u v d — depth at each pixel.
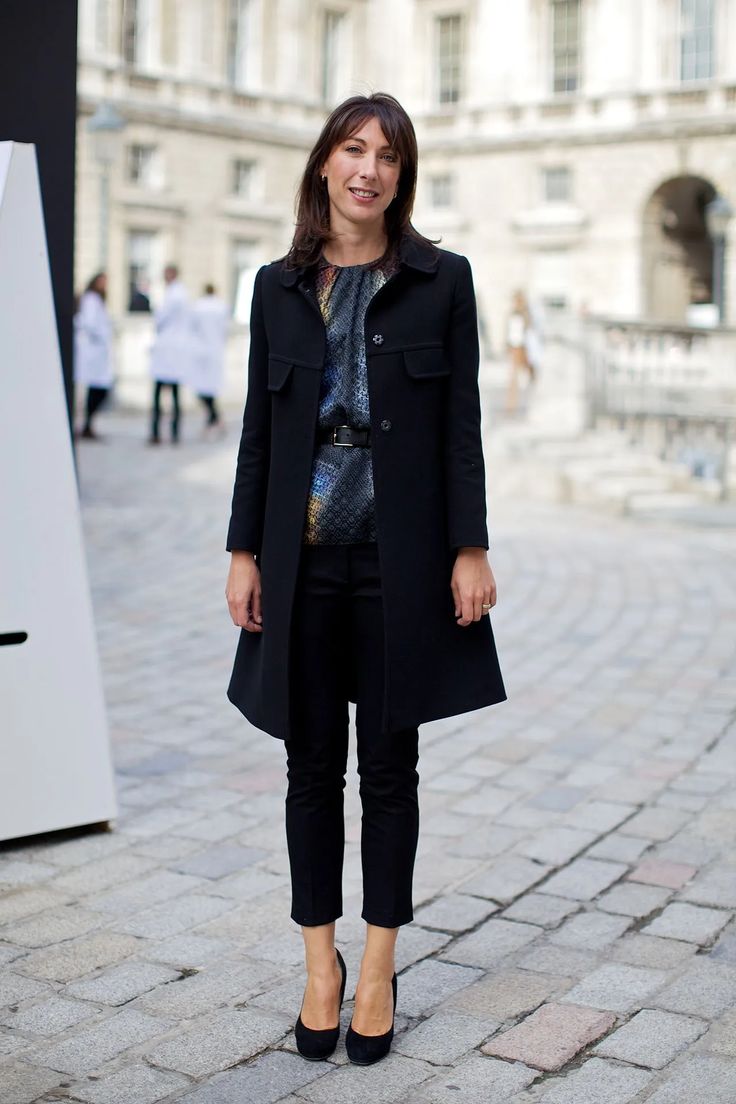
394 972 3.44
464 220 42.47
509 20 41.59
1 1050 3.35
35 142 5.41
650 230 40.06
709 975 3.81
